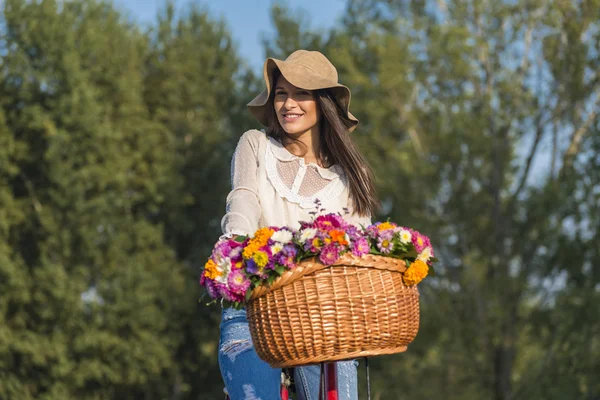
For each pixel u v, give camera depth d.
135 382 22.33
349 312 2.89
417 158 17.38
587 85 17.64
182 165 24.08
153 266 22.45
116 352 20.94
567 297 16.55
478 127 17.25
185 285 22.75
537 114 17.89
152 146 23.66
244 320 3.42
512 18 18.03
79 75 21.36
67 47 21.59
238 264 2.94
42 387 21.41
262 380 3.29
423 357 17.58
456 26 17.55
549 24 17.77
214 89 25.20
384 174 17.50
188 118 24.88
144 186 23.56
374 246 2.98
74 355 20.91
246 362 3.31
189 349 23.59
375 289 2.93
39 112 20.89
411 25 18.14
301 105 3.50
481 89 18.16
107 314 21.00
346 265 2.90
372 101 17.75
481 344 16.97
